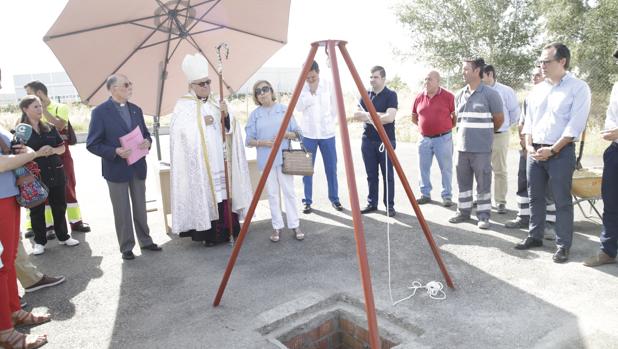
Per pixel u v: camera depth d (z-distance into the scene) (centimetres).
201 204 471
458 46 2166
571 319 309
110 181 449
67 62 450
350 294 362
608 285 357
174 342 306
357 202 238
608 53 1628
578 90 384
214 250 485
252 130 503
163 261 458
